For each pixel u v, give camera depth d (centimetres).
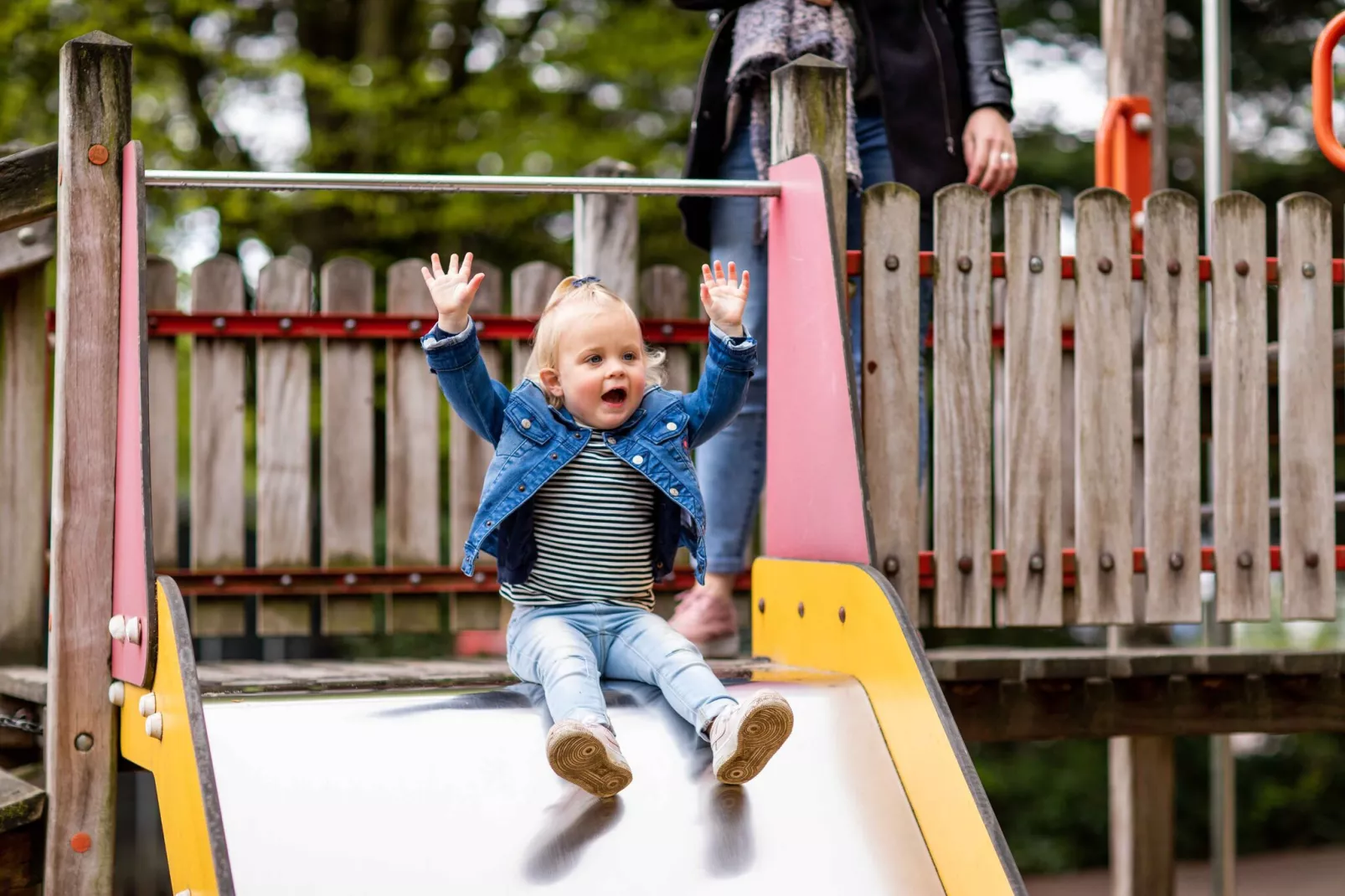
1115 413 354
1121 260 356
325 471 450
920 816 246
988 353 347
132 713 285
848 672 279
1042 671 367
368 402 453
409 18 1077
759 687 269
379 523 893
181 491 865
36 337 389
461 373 268
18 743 365
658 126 1066
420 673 332
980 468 347
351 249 1020
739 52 354
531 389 275
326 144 989
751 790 246
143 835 612
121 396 301
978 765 1156
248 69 970
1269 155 1192
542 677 257
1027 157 1157
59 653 301
